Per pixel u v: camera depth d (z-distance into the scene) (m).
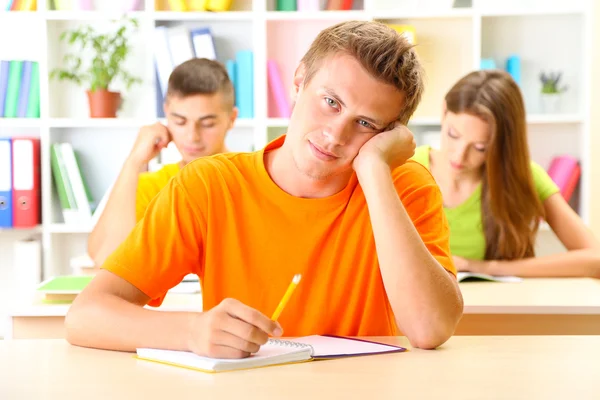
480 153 3.07
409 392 1.09
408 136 1.56
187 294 2.40
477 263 2.95
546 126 4.37
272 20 4.31
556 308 2.22
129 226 3.14
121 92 4.39
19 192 4.11
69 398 1.05
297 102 1.55
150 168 4.00
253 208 1.65
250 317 1.25
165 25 4.36
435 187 1.73
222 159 1.71
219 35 4.37
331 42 1.48
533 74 4.39
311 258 1.64
